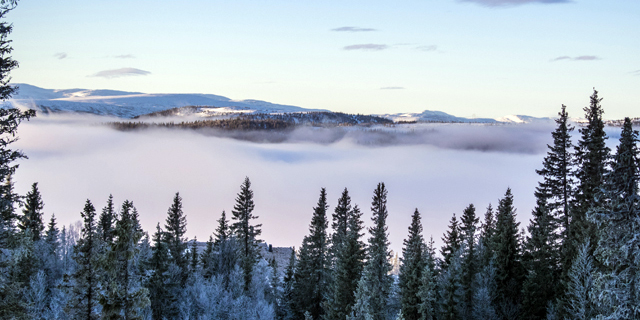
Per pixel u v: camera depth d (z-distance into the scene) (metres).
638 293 20.62
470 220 62.66
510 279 45.81
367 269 44.53
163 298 48.28
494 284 45.38
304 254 65.38
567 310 35.16
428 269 41.66
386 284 46.38
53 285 50.25
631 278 20.98
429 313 40.94
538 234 45.31
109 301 24.16
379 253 45.66
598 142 44.97
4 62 21.53
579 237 39.47
